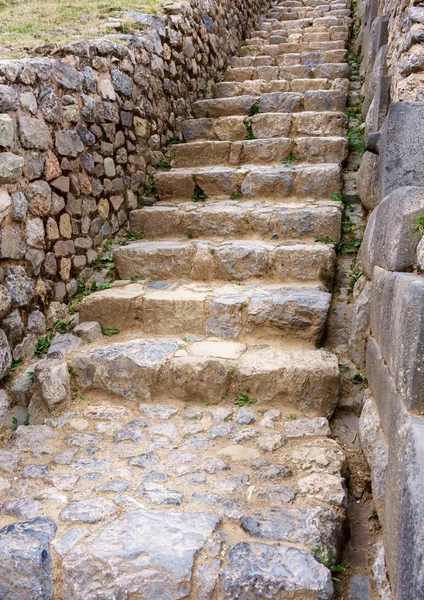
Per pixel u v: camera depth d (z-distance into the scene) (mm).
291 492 2072
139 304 3240
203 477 2170
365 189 3650
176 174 4406
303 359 2789
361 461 2377
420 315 1418
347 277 3482
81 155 3479
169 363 2809
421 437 1317
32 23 4609
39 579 1714
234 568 1684
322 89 5668
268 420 2578
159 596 1655
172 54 5043
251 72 6312
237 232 3879
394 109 2287
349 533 2012
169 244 3754
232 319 3104
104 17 4801
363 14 6680
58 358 2902
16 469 2264
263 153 4566
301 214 3697
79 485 2129
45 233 3109
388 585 1663
